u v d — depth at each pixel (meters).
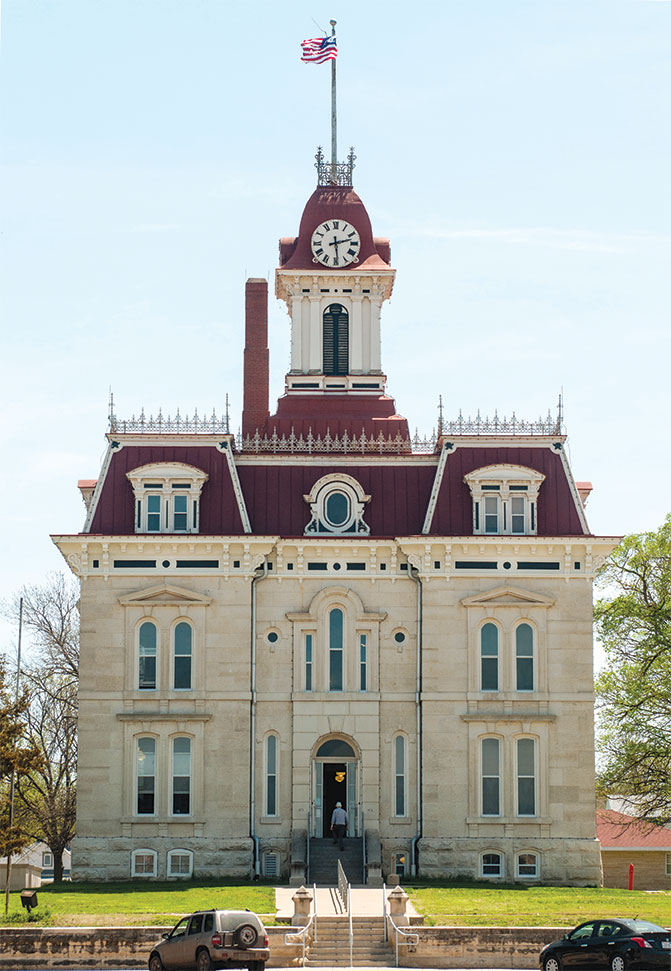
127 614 80.19
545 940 59.41
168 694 79.56
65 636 99.38
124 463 82.75
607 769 91.56
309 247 93.88
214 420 83.56
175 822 78.56
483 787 79.31
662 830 104.81
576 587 80.75
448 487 82.31
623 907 66.38
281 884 75.94
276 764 79.62
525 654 80.31
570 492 82.62
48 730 96.81
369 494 83.44
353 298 92.81
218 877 78.06
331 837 79.50
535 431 83.56
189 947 54.66
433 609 80.38
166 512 81.44
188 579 80.56
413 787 79.56
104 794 78.75
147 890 72.75
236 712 79.56
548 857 78.44
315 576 81.00
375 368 92.12
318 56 97.00
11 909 65.62
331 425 88.75
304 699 79.88
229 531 81.00
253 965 54.25
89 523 81.50
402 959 59.34
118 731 79.25
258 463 84.12
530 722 79.31
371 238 94.19
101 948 58.84
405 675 80.44
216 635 80.12
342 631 80.88
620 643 92.69
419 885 75.19
